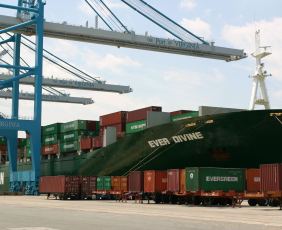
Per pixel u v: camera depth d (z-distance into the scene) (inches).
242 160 1389.0
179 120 1504.7
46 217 788.6
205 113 1508.4
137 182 1504.7
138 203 1437.0
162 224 643.5
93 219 741.3
